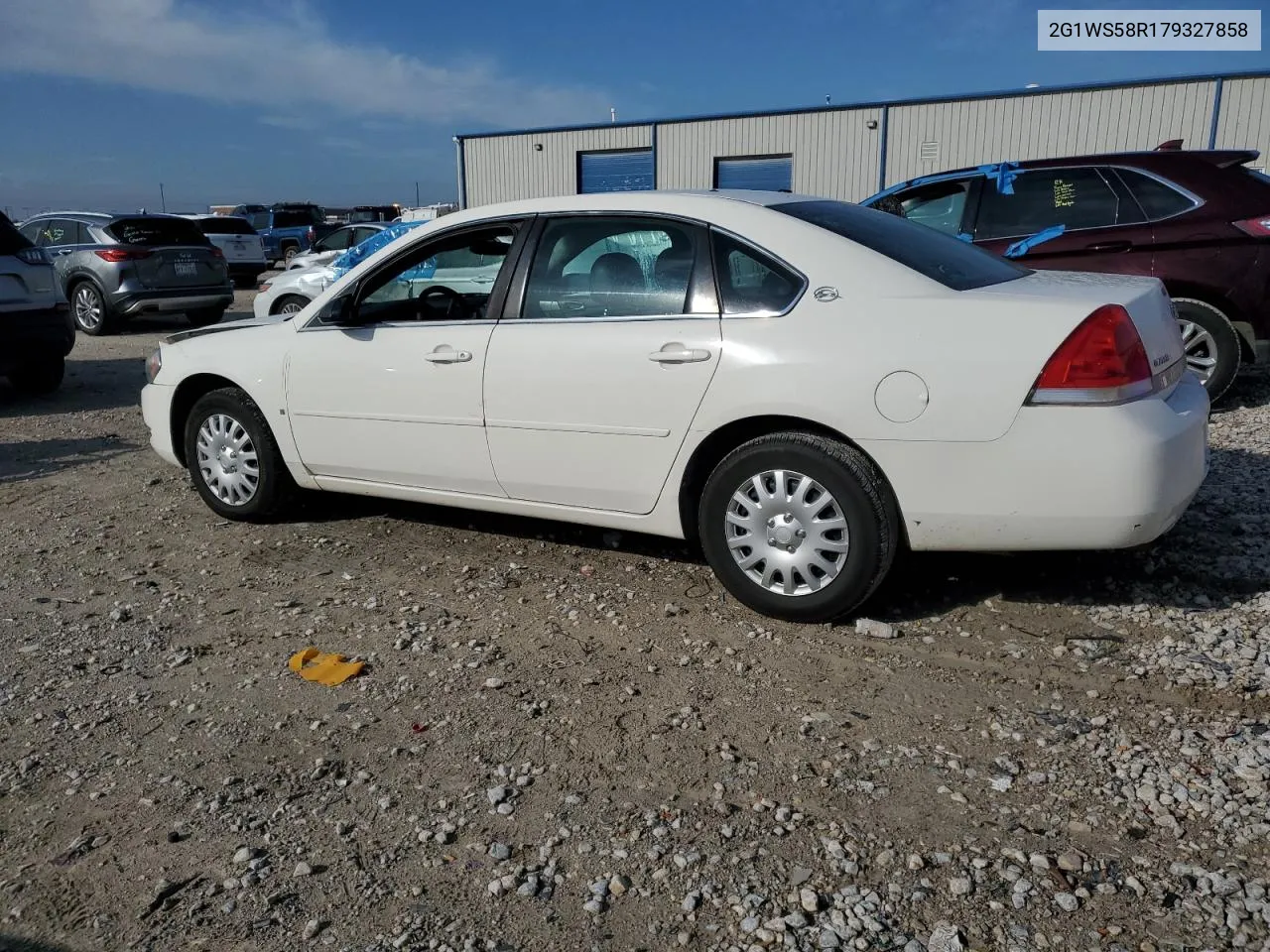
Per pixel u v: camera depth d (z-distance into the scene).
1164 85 18.70
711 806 2.77
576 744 3.11
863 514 3.60
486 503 4.57
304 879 2.54
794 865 2.52
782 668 3.55
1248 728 3.03
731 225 3.90
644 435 3.98
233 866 2.60
